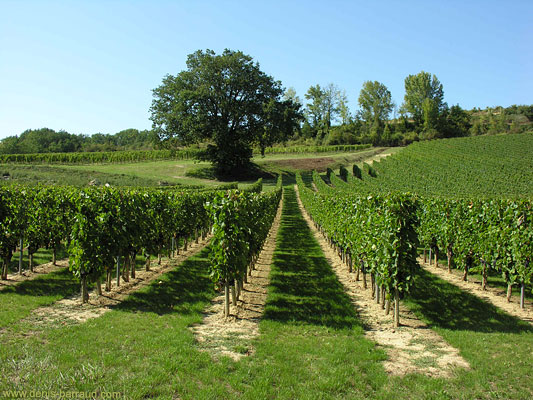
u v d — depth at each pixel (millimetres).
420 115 109875
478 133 99312
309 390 4902
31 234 10484
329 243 17703
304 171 67438
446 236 12453
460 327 7605
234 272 8172
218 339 6598
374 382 5156
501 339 6855
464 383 5215
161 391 4629
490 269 12023
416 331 7445
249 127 53438
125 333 6453
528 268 8766
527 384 5191
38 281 9703
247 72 51531
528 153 56875
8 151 82312
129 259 10328
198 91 48312
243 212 8602
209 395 4582
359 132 112375
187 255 14609
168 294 9180
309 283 10836
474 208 11242
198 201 16562
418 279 11461
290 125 53875
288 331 7145
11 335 6125
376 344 6680
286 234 21297
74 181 38625
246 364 5559
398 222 7891
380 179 49344
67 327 6598
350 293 10141
